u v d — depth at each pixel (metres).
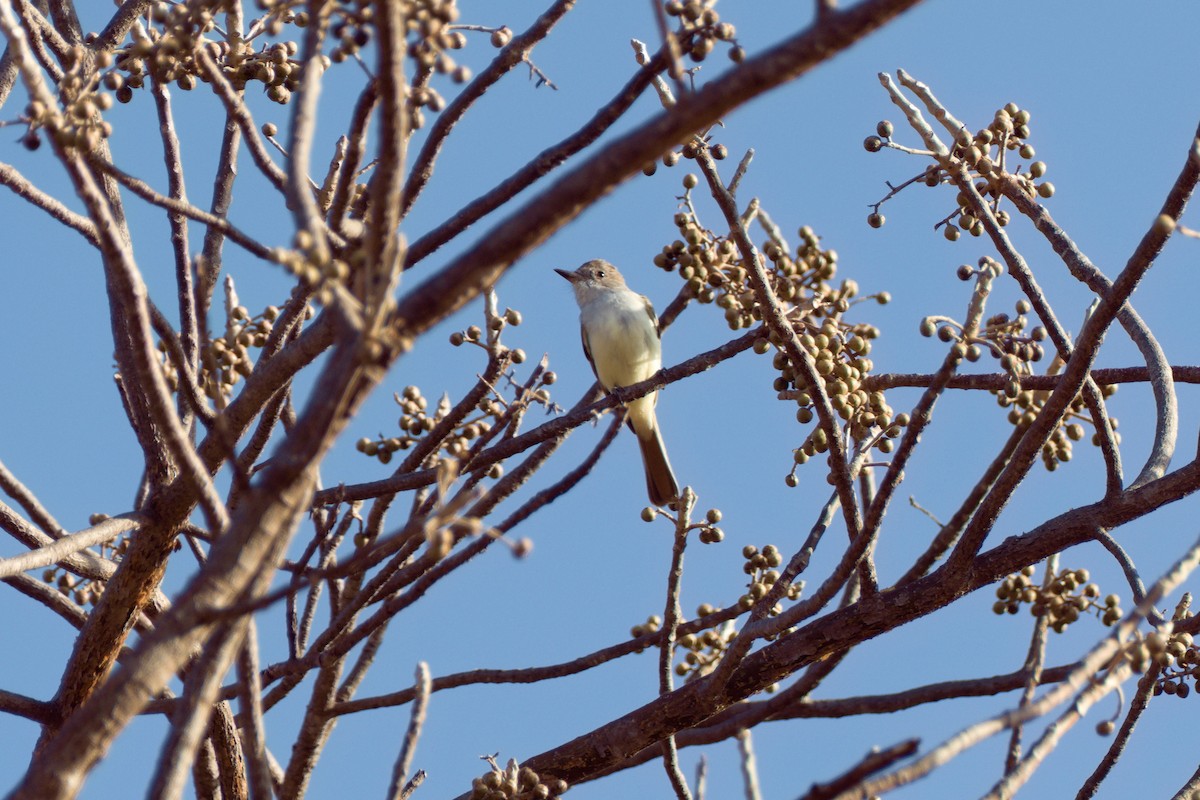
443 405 11.34
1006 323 10.41
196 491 6.78
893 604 10.67
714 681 10.65
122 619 10.69
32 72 7.10
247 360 10.60
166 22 9.57
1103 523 10.70
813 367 10.04
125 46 10.18
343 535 11.69
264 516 5.92
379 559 9.55
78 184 6.57
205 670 5.89
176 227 10.86
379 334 5.48
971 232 11.05
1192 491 10.60
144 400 10.70
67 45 10.34
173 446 6.71
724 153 10.05
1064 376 9.83
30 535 11.35
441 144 10.06
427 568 9.64
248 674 7.00
